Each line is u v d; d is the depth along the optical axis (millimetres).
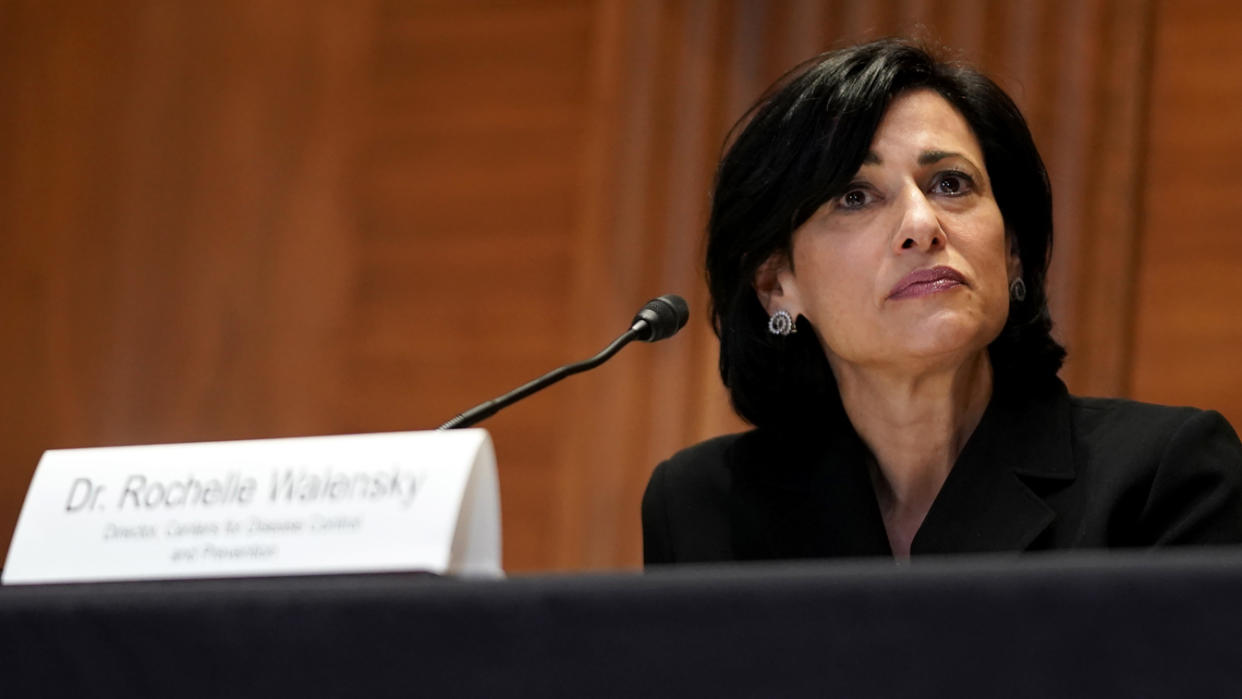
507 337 11711
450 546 3615
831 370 6582
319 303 12281
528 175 11914
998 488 5902
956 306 5883
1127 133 10055
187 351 12500
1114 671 2789
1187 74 10195
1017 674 2838
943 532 5910
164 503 3943
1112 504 5605
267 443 3924
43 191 13078
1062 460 5871
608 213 11352
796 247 6340
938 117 6191
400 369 11969
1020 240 6496
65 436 12641
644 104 11406
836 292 6129
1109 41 10180
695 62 11328
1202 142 10094
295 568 3727
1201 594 2760
